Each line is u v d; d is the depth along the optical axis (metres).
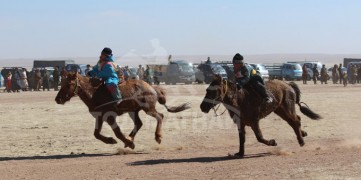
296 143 17.31
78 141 17.95
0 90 49.19
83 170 12.89
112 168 13.11
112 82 15.33
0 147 16.77
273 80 15.98
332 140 17.92
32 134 19.47
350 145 16.69
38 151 16.09
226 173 12.27
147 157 14.85
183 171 12.62
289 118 15.89
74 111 27.44
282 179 11.52
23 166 13.53
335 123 22.38
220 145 17.11
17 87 47.38
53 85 49.94
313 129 20.62
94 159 14.59
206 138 18.47
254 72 14.84
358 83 59.88
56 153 15.76
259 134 14.84
